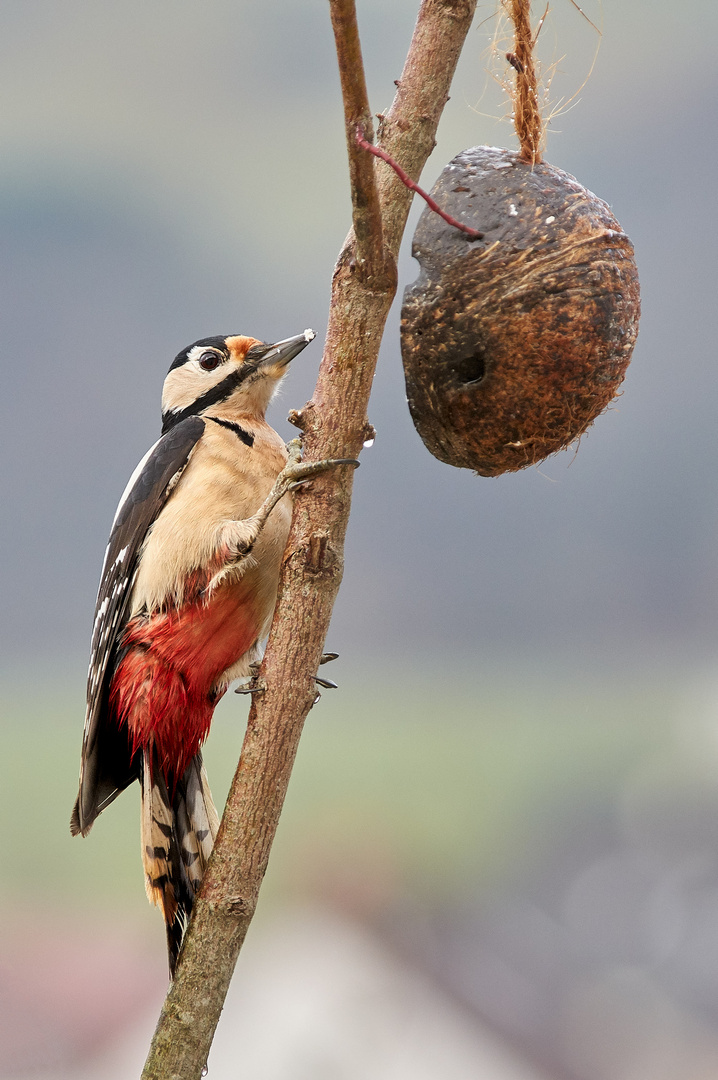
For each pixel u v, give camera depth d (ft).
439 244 14.55
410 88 13.92
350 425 13.96
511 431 14.66
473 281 14.30
